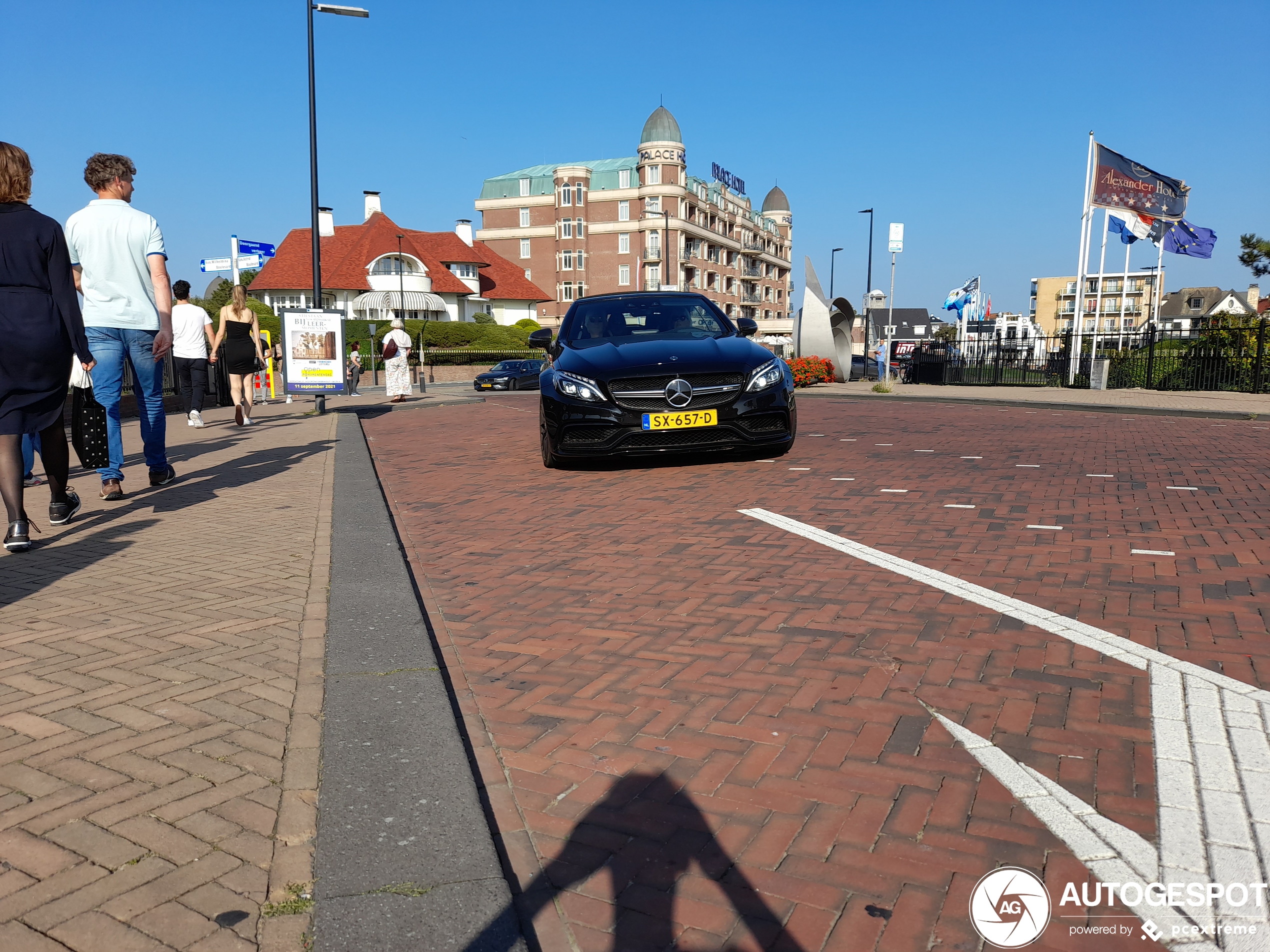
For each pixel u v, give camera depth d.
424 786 2.02
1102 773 2.10
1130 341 21.67
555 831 1.94
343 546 4.40
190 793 2.00
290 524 5.09
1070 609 3.32
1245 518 4.85
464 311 69.06
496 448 9.44
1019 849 1.81
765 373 6.84
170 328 5.94
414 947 1.50
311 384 14.86
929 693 2.59
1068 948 1.53
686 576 3.93
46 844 1.80
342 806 1.93
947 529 4.70
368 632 3.07
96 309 5.78
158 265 5.88
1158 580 3.68
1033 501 5.46
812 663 2.86
